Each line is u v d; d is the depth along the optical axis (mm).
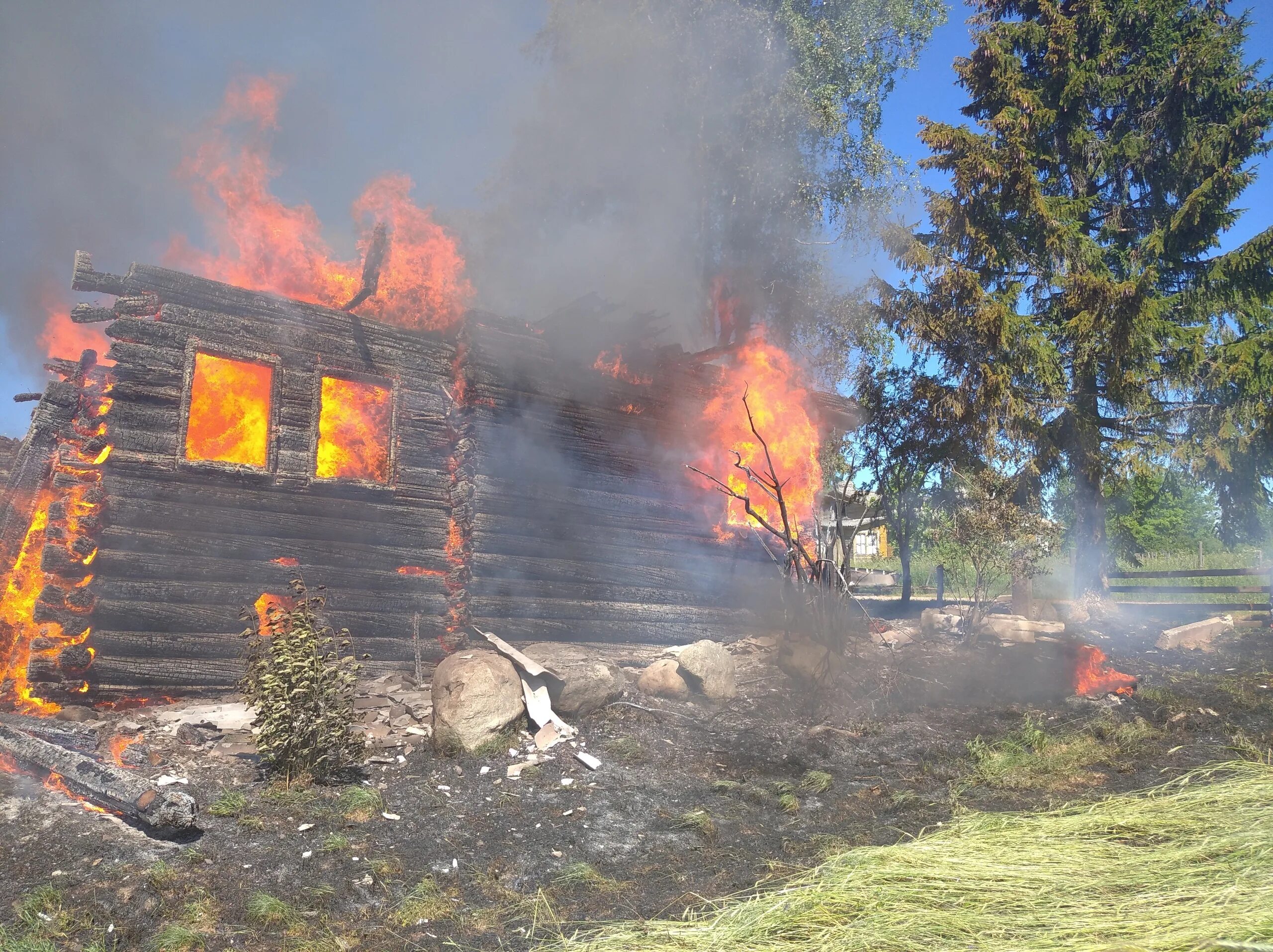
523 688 7395
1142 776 6344
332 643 7914
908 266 17766
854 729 7891
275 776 5707
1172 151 19219
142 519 7293
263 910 4000
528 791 6031
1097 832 4848
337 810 5301
